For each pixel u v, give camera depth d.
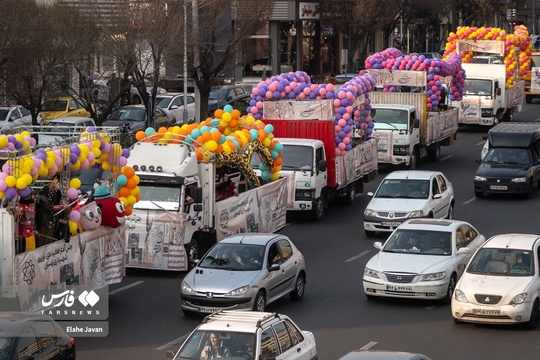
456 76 62.59
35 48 50.44
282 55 100.88
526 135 48.62
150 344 24.80
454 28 127.69
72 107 61.31
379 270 28.81
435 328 26.28
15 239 24.41
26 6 49.91
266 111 43.72
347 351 24.11
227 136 35.81
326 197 43.34
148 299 29.64
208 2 59.25
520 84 74.62
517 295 25.67
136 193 29.91
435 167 56.19
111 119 59.12
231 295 26.39
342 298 29.77
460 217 42.78
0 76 49.69
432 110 58.66
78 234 26.70
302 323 26.86
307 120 43.25
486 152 49.53
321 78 95.00
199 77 64.56
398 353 17.70
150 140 33.91
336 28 101.06
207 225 33.38
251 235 29.27
